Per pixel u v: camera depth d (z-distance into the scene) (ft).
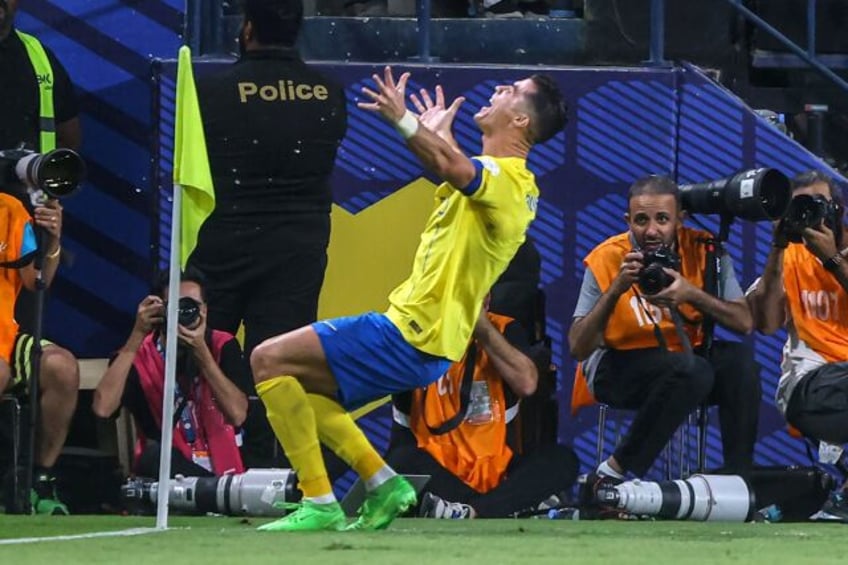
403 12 104.42
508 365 84.07
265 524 70.69
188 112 66.18
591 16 101.40
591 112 96.48
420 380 64.75
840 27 106.73
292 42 88.63
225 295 88.79
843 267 84.84
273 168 87.92
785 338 96.48
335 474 91.40
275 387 63.41
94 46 99.76
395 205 95.91
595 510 81.56
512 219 64.49
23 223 82.58
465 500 83.61
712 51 104.17
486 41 101.09
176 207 65.98
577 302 93.50
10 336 83.71
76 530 67.31
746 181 81.87
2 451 86.33
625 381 84.64
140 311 85.87
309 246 89.04
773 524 78.69
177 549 55.31
